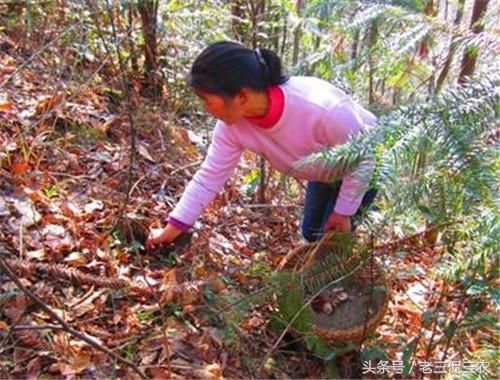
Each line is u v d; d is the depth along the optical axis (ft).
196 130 10.36
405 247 5.68
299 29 7.86
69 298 5.98
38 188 7.29
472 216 4.49
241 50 5.71
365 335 6.13
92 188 7.69
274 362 6.16
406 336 6.57
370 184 4.98
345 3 5.95
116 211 7.35
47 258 6.38
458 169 4.13
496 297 4.61
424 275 6.52
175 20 9.61
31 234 6.59
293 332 6.26
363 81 7.11
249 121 6.21
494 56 4.57
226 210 8.73
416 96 6.68
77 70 9.14
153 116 9.38
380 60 5.94
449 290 6.09
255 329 6.38
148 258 6.96
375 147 4.30
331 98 6.02
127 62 9.11
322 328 6.05
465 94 4.13
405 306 6.85
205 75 5.64
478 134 4.09
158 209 7.89
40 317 5.68
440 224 4.90
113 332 5.86
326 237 6.22
